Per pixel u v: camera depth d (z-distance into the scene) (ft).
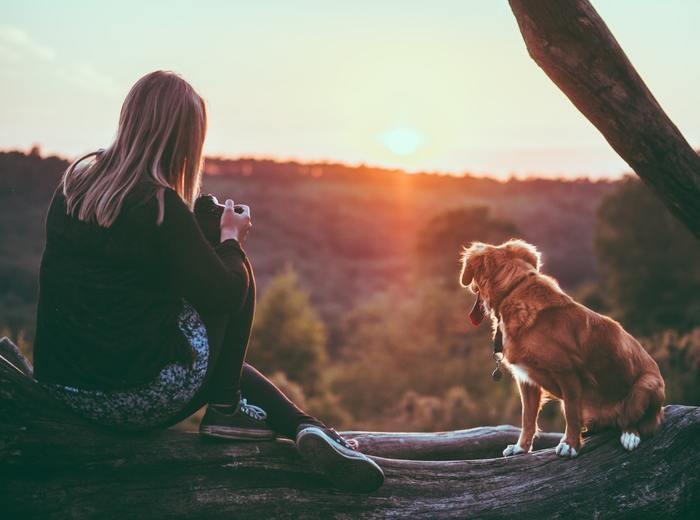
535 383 11.48
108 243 7.84
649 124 10.38
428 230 265.34
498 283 11.76
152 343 7.99
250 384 9.60
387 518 9.78
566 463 10.79
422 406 99.50
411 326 145.89
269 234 390.63
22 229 167.32
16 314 113.29
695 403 52.11
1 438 8.31
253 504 9.24
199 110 8.56
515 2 10.13
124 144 8.19
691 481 10.37
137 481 8.91
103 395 8.05
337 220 437.58
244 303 8.93
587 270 275.80
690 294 120.47
